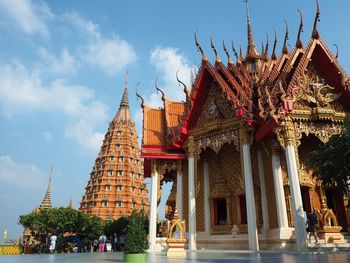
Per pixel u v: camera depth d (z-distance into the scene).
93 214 76.62
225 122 23.33
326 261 9.31
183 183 26.28
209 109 24.67
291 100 19.31
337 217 21.14
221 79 23.38
